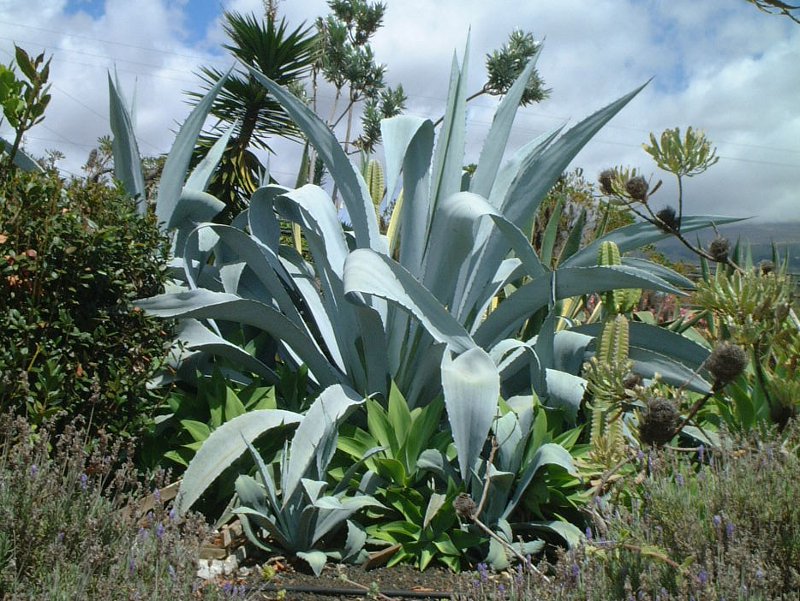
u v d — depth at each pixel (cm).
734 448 306
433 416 408
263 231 549
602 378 330
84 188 418
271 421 407
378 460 388
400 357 468
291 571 346
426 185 489
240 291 578
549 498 389
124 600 233
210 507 404
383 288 403
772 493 251
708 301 354
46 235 363
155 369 407
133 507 284
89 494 277
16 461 263
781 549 238
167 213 575
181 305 432
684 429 409
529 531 390
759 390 366
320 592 321
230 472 402
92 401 348
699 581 204
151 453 419
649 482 267
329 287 499
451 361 411
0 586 228
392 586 333
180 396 452
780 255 448
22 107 395
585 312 688
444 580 342
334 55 1251
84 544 250
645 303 700
